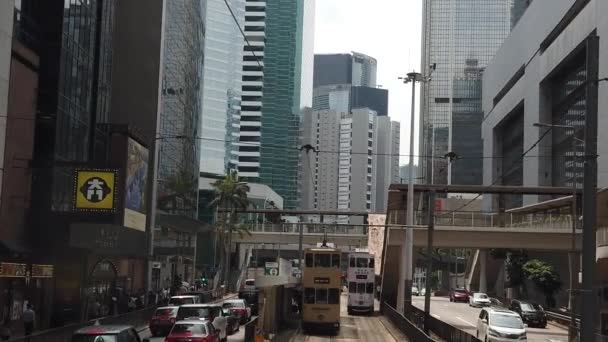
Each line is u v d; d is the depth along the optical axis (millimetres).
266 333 34438
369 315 58094
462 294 86000
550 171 90875
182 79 80938
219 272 86938
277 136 69438
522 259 74562
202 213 113625
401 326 39375
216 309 32844
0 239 33125
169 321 33812
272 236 90312
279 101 68062
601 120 63969
